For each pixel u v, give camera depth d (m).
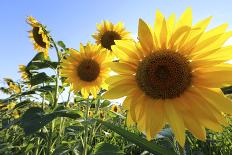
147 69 0.28
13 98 0.57
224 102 0.25
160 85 0.28
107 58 0.59
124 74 0.30
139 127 0.28
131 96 0.29
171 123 0.26
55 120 0.54
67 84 0.62
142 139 0.19
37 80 0.57
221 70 0.26
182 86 0.28
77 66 0.59
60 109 0.45
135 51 0.29
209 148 0.47
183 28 0.26
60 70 0.58
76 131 0.50
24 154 0.54
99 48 0.59
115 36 0.74
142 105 0.28
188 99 0.27
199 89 0.27
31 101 0.60
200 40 0.27
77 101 0.63
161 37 0.28
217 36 0.25
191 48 0.27
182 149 0.25
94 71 0.58
